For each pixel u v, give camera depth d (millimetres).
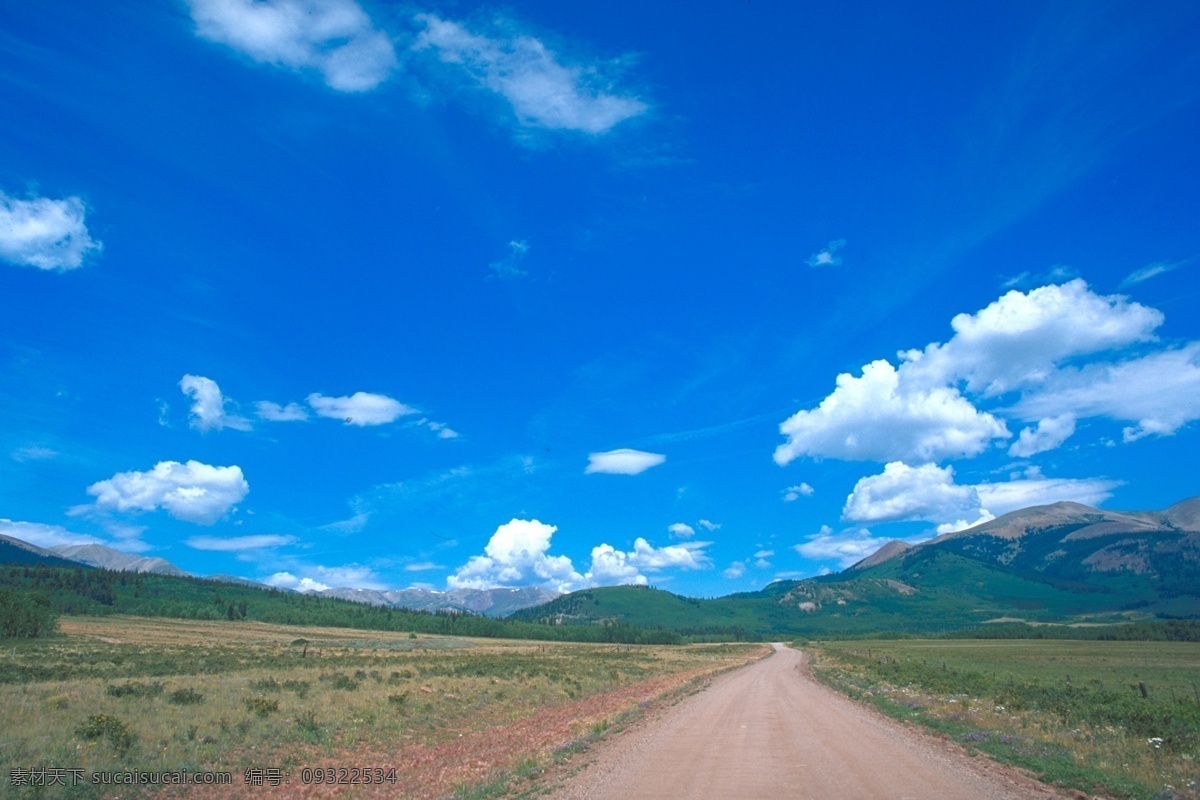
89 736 16172
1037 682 37719
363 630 177000
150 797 13078
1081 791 12367
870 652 110188
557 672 47062
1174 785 12719
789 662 85250
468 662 56500
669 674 57281
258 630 135125
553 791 13047
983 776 13703
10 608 64500
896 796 11914
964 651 110688
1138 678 53469
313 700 25344
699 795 12289
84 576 182000
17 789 12273
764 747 18016
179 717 19828
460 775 15125
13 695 21531
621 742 19578
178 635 98188
